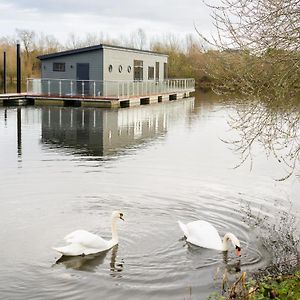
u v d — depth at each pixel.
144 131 21.67
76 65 34.06
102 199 10.63
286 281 5.73
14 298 6.51
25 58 63.12
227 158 15.60
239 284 6.74
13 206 10.04
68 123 23.53
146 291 6.75
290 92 7.54
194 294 6.66
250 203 10.53
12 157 14.98
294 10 6.98
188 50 57.03
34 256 7.77
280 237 8.65
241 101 8.52
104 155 15.66
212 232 8.45
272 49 7.21
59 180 12.18
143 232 8.85
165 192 11.29
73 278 7.10
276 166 14.38
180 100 41.53
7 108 30.22
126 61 36.72
